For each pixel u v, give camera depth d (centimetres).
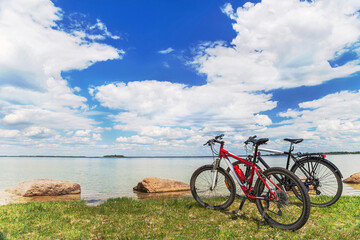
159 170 4706
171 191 1541
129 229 505
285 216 527
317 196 658
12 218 587
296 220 500
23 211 648
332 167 593
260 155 597
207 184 663
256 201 540
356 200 665
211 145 646
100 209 677
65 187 1457
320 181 596
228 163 615
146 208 672
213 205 643
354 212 565
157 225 530
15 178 2973
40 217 593
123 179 2736
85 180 2605
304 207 457
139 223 541
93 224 540
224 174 627
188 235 466
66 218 583
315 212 573
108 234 482
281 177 563
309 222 515
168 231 490
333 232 459
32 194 1360
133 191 1605
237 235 458
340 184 588
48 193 1395
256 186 540
